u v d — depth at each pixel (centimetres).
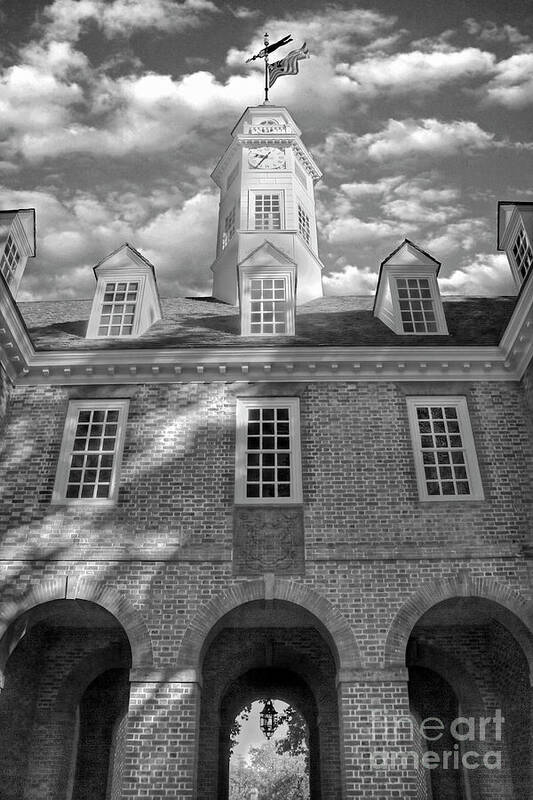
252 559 1223
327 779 1369
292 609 1244
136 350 1397
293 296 1638
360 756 1070
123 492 1284
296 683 1600
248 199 2295
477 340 1482
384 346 1403
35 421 1364
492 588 1202
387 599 1189
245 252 2142
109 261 1677
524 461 1331
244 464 1323
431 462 1339
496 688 1397
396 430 1359
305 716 1570
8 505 1269
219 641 1466
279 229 2223
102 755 1458
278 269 1672
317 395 1395
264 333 1582
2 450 1327
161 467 1315
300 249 2189
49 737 1358
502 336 1388
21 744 1309
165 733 1085
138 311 1594
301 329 1634
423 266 1673
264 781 7562
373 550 1233
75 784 1421
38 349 1402
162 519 1258
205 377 1412
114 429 1371
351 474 1309
